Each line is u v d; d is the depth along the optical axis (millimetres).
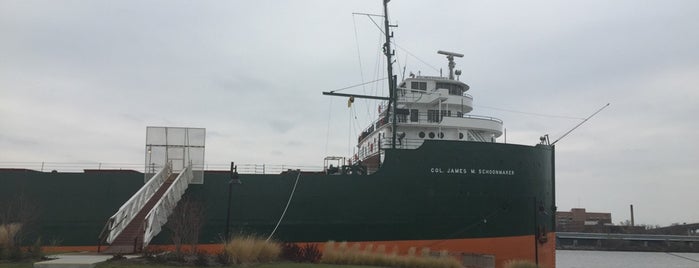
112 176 26203
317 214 26484
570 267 77250
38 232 25406
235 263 17500
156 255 17469
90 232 25656
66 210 25781
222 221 26016
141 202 21297
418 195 27062
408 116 33000
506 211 28203
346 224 26562
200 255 17891
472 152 27938
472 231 27422
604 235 126438
